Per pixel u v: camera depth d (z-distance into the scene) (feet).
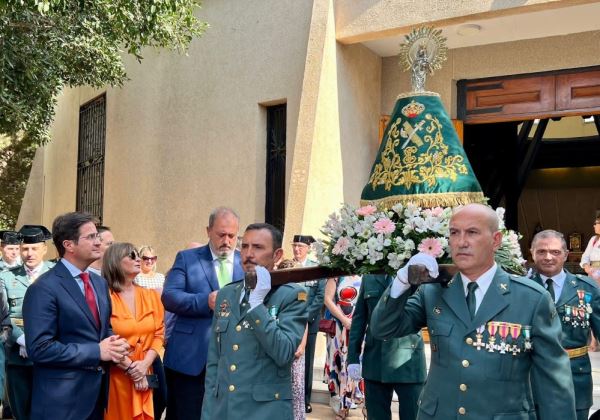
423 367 17.04
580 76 31.19
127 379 16.42
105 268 17.31
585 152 60.59
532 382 11.05
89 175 51.60
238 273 17.44
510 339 10.51
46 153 62.85
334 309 24.27
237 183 37.01
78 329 14.62
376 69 35.04
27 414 21.62
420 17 29.81
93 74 37.24
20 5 25.12
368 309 17.57
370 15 31.07
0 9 24.89
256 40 36.55
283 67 35.19
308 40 32.22
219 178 37.88
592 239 31.78
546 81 31.91
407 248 12.79
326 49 31.37
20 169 75.97
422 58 18.20
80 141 53.67
